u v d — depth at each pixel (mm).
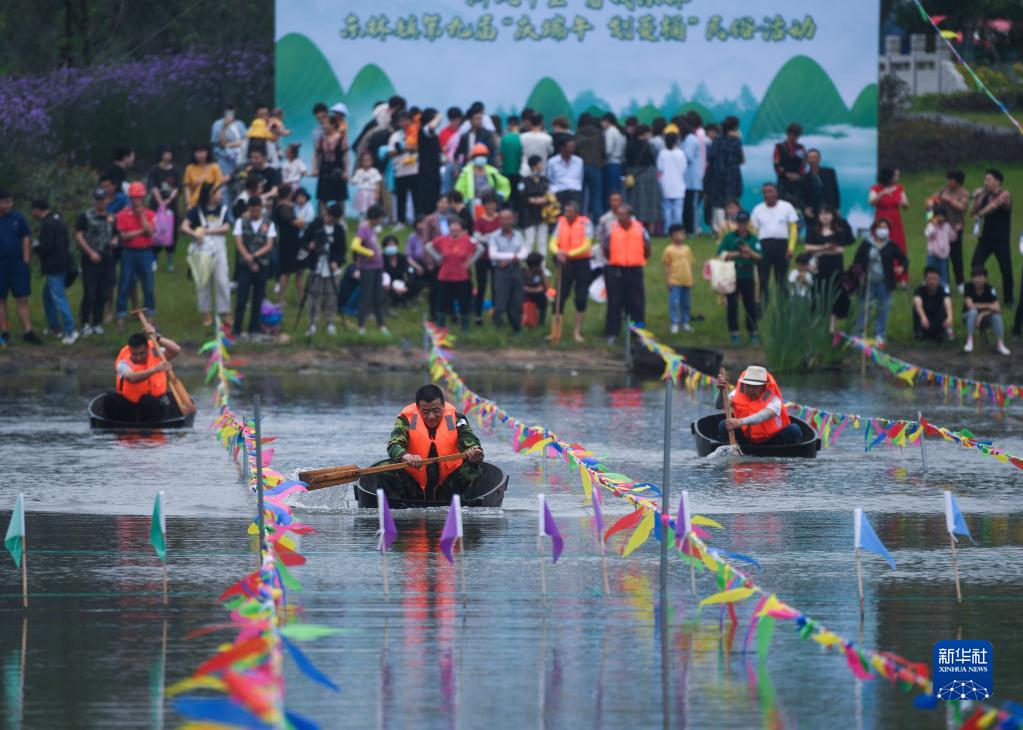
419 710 22250
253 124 84125
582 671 24156
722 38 89625
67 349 72625
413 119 84438
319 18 87875
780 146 87562
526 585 29750
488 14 88500
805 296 73938
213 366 56031
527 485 42000
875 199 80250
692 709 22406
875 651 25281
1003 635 26375
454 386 56188
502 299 76188
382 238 85562
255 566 31438
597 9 89000
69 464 44500
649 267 87188
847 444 50031
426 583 29844
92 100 100938
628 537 34625
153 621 27047
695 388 57562
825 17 89562
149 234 74938
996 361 73750
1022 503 39250
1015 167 107062
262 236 74000
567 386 66375
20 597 28828
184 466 44281
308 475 33688
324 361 72375
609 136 84688
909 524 36312
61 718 21844
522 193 82375
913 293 85188
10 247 72000
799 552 33031
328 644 25500
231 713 15594
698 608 28062
